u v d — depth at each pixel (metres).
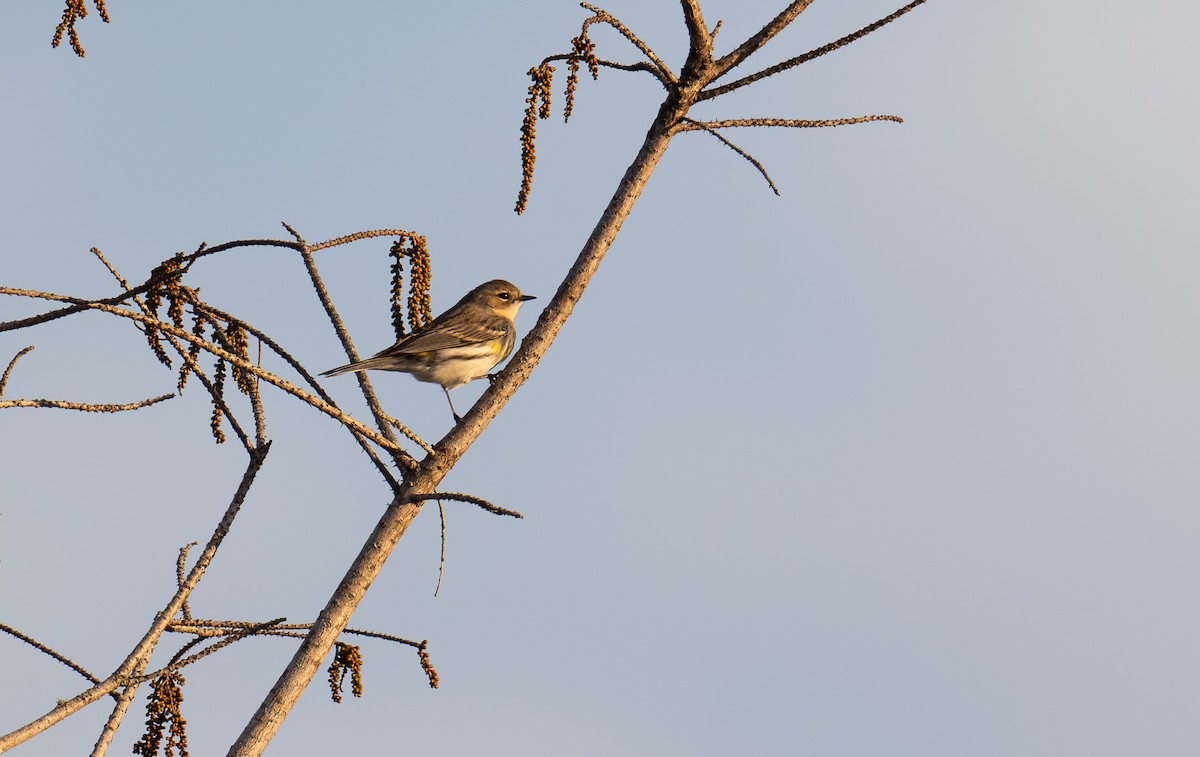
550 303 10.75
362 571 9.88
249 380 11.05
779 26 10.97
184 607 10.55
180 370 10.98
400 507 9.95
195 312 10.95
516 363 10.48
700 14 10.62
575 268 10.73
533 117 10.84
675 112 10.88
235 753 9.27
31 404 10.12
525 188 10.86
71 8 9.83
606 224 10.85
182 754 9.99
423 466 10.10
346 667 10.86
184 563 10.56
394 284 12.02
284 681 9.58
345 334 11.76
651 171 10.95
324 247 11.58
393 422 9.99
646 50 10.75
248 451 10.70
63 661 9.88
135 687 9.75
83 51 9.96
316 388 10.73
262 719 9.47
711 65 10.84
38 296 9.12
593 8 10.69
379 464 10.12
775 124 11.28
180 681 10.04
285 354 10.80
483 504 9.04
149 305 10.70
